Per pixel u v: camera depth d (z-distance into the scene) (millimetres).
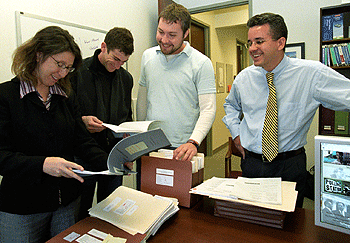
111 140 1753
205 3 3688
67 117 1217
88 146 1307
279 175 1455
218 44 5598
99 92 1692
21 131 1046
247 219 1023
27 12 1936
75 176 961
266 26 1287
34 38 1007
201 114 1581
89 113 1659
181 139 1706
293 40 3189
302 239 897
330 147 821
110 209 1040
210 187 1151
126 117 1894
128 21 2943
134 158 1034
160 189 1219
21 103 1047
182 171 1162
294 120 1411
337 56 2742
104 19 2619
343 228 823
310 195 2785
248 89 1546
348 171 794
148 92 1801
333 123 2771
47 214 1149
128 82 1926
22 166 960
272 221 976
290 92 1409
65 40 1017
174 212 1062
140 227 920
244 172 1604
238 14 5293
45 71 1024
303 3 3094
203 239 906
